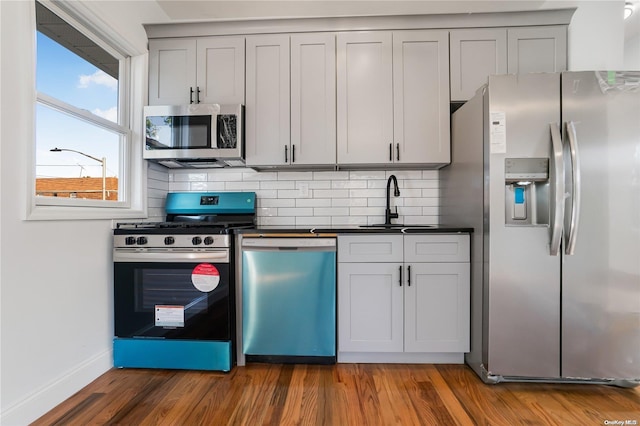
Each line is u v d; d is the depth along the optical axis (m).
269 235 1.98
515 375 1.71
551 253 1.66
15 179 1.41
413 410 1.52
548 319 1.68
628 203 1.63
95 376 1.82
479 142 1.82
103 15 1.88
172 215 2.56
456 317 1.94
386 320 1.96
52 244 1.58
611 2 2.21
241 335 1.98
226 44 2.30
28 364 1.45
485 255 1.76
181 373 1.89
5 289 1.36
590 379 1.68
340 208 2.61
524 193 1.79
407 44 2.23
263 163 2.30
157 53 2.32
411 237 1.95
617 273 1.65
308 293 1.95
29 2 1.46
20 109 1.42
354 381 1.78
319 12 2.47
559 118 1.66
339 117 2.26
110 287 1.97
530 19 2.19
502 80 1.69
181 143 2.24
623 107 1.63
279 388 1.72
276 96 2.28
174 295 1.94
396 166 2.43
